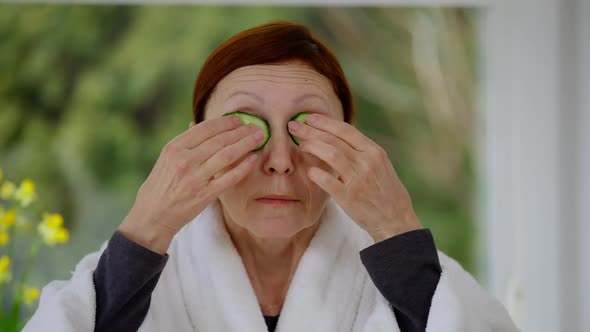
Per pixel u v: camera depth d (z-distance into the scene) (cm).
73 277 101
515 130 212
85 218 314
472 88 288
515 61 209
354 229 110
